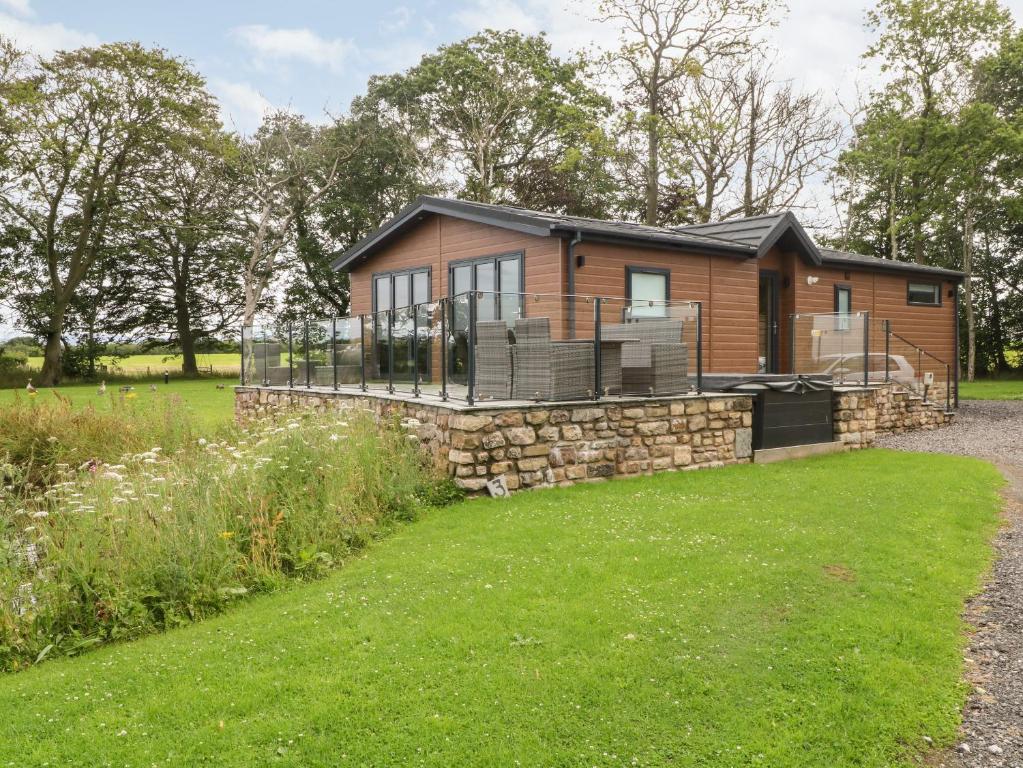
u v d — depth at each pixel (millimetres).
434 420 8695
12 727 3504
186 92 31094
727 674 3961
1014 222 34094
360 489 7293
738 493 8156
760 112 30953
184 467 7488
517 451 8305
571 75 34062
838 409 12016
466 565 5645
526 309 9031
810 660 4117
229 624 4730
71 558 5051
